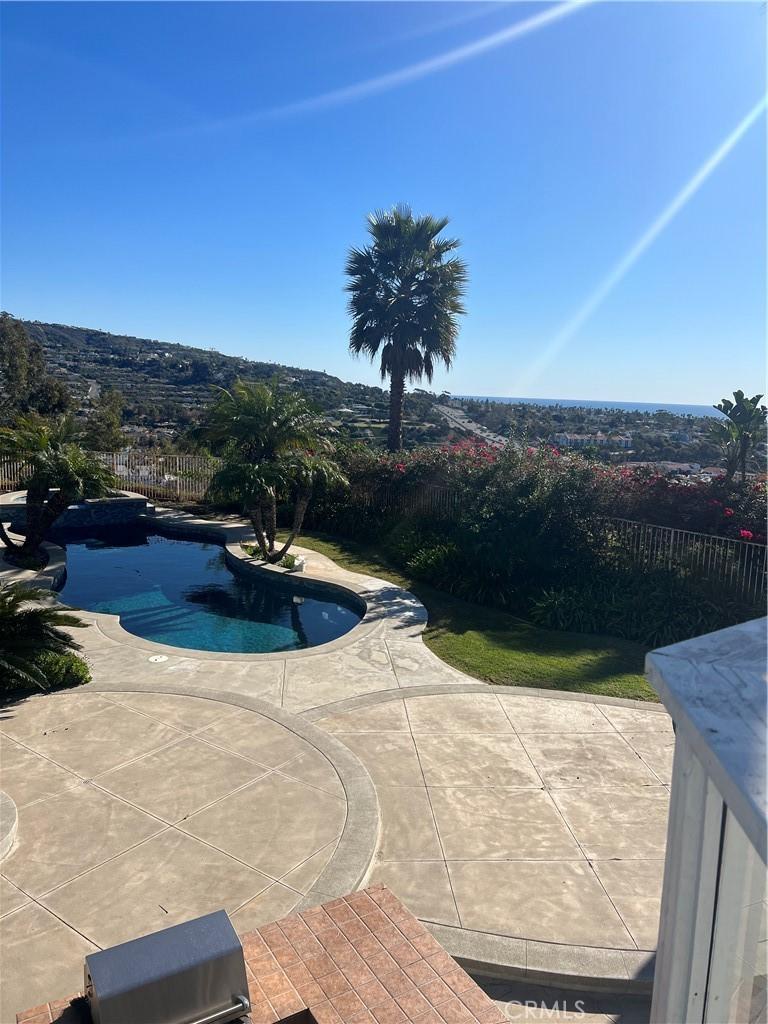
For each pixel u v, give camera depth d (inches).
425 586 501.7
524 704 297.9
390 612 430.6
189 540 697.6
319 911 163.5
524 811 217.2
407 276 807.7
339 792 220.4
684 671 56.3
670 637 382.0
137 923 163.9
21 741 253.0
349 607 475.2
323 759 241.4
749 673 55.4
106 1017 103.3
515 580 464.1
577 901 176.9
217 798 216.5
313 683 317.4
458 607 449.7
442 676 329.4
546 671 339.3
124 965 107.2
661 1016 60.5
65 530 729.6
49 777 227.9
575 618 410.3
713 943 55.5
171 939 112.6
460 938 163.6
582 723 280.4
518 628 409.4
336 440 725.3
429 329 808.3
